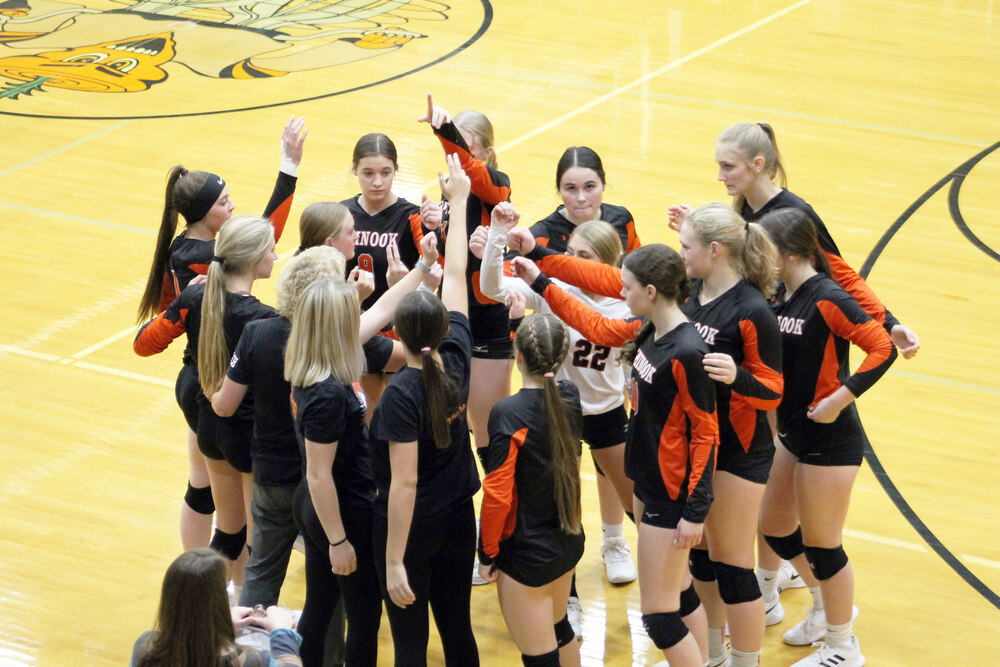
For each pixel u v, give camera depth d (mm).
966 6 21875
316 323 5070
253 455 5777
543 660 5398
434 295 5020
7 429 8555
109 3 22000
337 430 5074
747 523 5512
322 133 15094
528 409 5191
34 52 18781
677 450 5250
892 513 7730
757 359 5301
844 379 5926
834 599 6023
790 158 14445
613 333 5723
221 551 6492
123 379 9406
